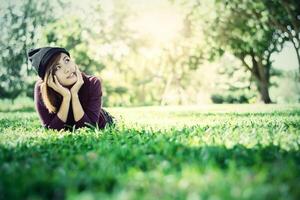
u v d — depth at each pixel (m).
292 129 5.85
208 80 32.91
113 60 32.25
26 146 4.49
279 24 17.28
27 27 27.91
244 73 32.47
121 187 2.48
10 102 27.75
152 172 2.86
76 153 3.99
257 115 10.97
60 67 6.02
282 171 2.80
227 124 7.15
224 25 19.33
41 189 2.48
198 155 3.64
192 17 19.34
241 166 3.11
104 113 7.10
